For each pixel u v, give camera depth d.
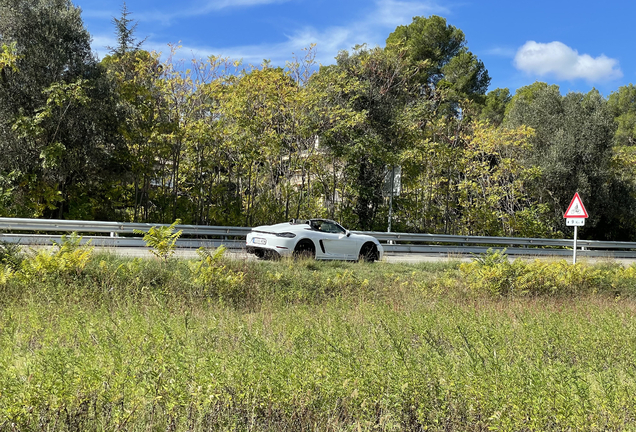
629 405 3.63
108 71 22.45
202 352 3.99
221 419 3.21
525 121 33.66
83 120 19.88
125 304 6.71
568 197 31.66
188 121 20.97
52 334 4.57
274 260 13.00
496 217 28.47
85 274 8.09
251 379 3.45
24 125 18.08
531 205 30.19
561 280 11.39
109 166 21.14
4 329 4.88
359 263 13.79
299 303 8.37
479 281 10.70
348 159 23.14
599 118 31.77
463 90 44.44
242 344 4.32
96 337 4.35
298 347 4.15
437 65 44.25
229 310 7.09
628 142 53.41
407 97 27.72
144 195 22.77
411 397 3.53
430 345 4.68
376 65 25.73
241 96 21.05
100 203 21.69
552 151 31.27
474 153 28.36
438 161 27.69
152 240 9.84
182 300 7.69
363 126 24.61
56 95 18.12
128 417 3.03
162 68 21.20
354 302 8.52
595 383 4.06
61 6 20.78
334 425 3.27
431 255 20.59
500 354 4.62
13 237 13.91
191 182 23.61
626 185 34.56
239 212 22.44
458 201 28.72
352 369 3.72
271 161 23.53
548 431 3.32
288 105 22.34
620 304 9.77
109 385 3.28
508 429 3.28
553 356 5.15
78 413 3.11
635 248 28.45
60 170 19.34
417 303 8.34
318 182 24.81
